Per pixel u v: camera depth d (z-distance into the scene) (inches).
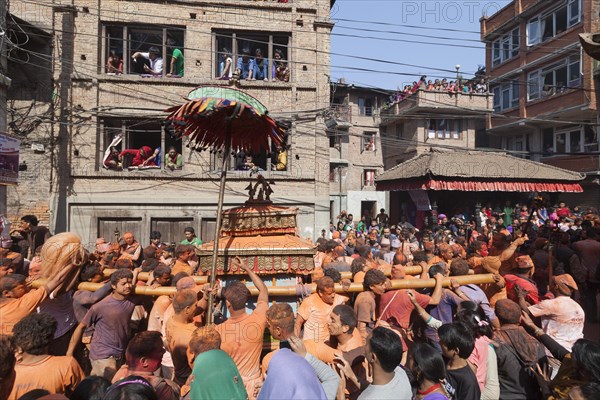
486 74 1195.9
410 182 719.7
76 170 552.7
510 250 221.5
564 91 908.6
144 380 99.4
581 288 303.4
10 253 222.2
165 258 317.1
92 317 158.4
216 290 154.3
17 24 478.6
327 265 248.5
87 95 557.6
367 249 301.9
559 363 157.8
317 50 608.1
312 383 93.7
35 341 117.8
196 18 584.1
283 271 161.8
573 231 439.5
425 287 180.7
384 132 1238.3
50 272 158.9
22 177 536.1
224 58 600.7
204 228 582.2
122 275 159.6
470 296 178.4
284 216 169.6
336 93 1204.5
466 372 126.1
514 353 146.3
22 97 540.1
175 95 578.2
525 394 142.8
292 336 122.9
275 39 616.1
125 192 563.2
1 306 144.2
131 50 585.6
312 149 606.9
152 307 183.0
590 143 888.3
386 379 109.9
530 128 1042.1
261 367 144.0
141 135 611.2
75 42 554.6
